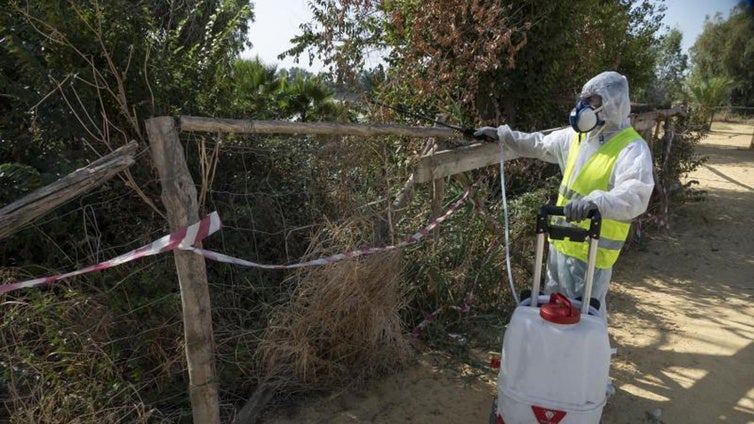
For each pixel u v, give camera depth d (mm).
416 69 6203
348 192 3873
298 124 3012
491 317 4395
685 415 3373
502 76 6570
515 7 6492
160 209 3922
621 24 9031
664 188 7125
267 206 4055
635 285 5457
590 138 2965
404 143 4988
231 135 4230
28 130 3828
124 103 3656
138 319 3184
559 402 2477
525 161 6012
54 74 3742
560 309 2518
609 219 2682
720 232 7160
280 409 3312
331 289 3312
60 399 2770
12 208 2174
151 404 2977
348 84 5801
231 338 3352
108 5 3961
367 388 3547
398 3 6484
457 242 4531
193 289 2523
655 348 4172
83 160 3840
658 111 6891
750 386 3686
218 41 5109
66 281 3334
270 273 3887
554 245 3166
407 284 4160
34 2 3824
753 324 4598
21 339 2924
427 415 3305
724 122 30938
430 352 3975
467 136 3760
